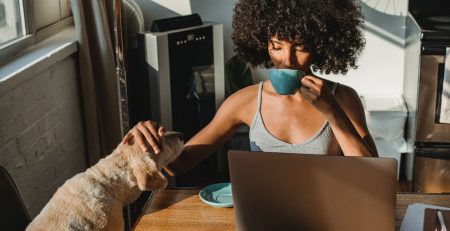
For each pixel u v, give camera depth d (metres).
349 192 1.45
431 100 3.48
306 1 1.93
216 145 2.15
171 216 1.87
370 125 3.87
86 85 3.34
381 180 1.42
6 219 1.69
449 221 1.65
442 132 3.53
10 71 2.66
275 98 2.06
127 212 3.05
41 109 2.91
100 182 1.60
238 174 1.52
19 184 2.67
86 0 3.31
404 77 4.12
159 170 1.68
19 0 3.10
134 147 1.66
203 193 1.99
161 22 3.73
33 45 3.20
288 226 1.53
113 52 3.55
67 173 3.23
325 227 1.50
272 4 1.98
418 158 3.59
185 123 3.86
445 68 3.41
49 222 1.53
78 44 3.30
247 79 4.17
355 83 4.22
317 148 1.99
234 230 1.78
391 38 4.12
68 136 3.25
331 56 2.02
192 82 3.82
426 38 3.40
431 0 3.91
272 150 2.05
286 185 1.49
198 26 3.81
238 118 2.15
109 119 3.47
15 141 2.63
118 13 2.55
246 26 2.06
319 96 1.70
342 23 1.98
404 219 1.78
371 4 4.07
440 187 3.60
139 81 3.82
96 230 1.54
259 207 1.54
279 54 2.00
